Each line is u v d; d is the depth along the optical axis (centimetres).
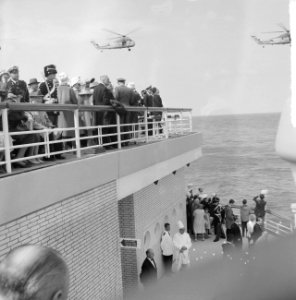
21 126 606
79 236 641
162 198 1119
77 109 655
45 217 560
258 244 51
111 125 796
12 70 625
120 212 923
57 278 47
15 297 45
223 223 1232
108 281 727
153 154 952
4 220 468
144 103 1109
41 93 775
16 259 47
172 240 985
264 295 47
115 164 763
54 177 572
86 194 668
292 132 56
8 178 479
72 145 795
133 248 902
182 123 1406
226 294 48
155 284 52
